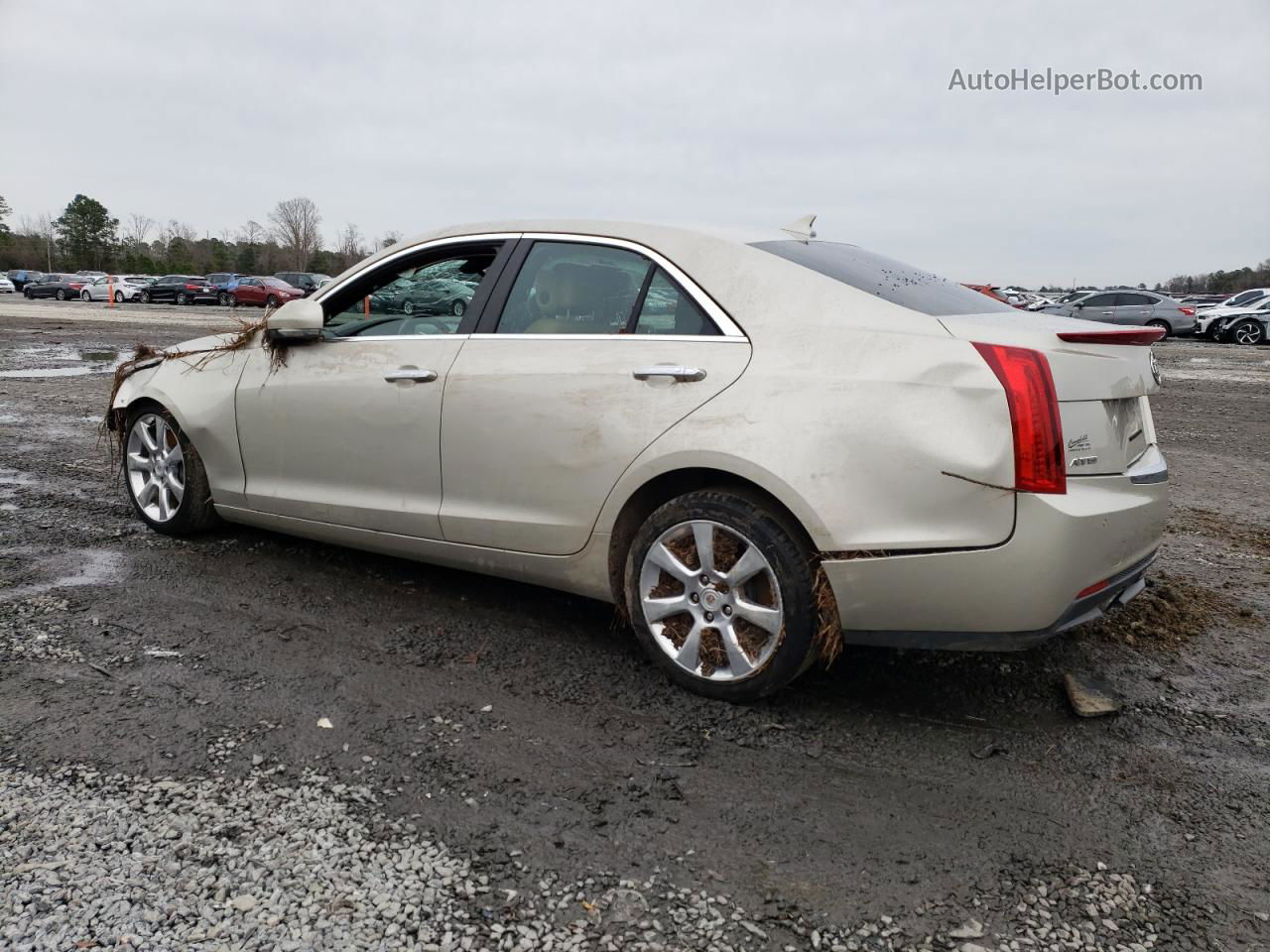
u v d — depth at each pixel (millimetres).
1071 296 37656
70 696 3109
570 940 2059
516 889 2221
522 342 3584
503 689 3283
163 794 2555
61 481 6289
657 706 3178
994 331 2895
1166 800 2670
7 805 2475
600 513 3346
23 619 3750
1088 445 2822
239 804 2521
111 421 5301
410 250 4039
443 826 2457
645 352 3277
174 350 4984
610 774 2738
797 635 2998
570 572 3520
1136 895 2250
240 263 100625
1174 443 9367
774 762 2834
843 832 2484
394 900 2164
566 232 3648
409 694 3223
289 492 4336
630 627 3885
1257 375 17688
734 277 3229
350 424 4020
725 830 2479
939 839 2461
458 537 3760
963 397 2762
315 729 2955
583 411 3344
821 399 2920
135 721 2961
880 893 2238
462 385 3650
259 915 2098
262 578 4371
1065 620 2836
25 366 14188
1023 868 2348
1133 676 3496
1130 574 3070
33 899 2119
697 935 2084
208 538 4996
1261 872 2352
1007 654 3660
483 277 3785
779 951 2045
